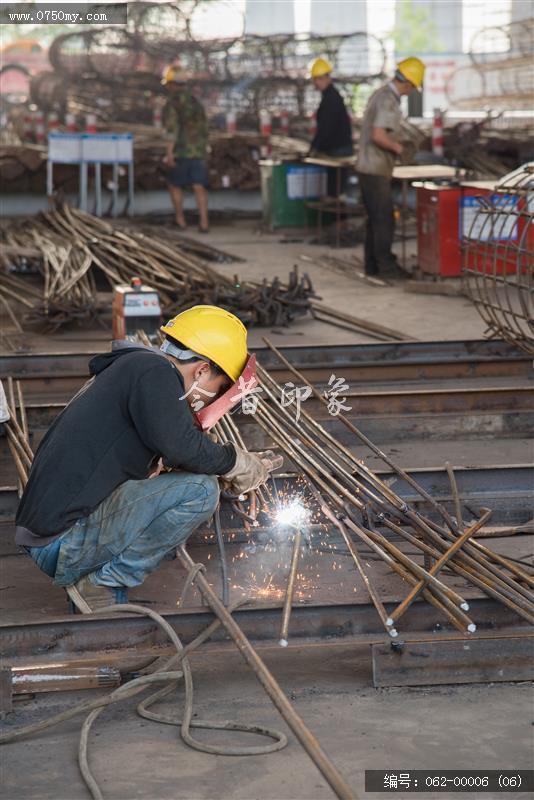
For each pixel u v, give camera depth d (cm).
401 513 605
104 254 1491
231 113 2650
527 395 900
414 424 873
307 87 2733
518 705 479
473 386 988
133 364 521
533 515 704
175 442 509
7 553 671
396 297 1474
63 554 527
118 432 520
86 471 518
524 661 504
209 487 532
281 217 2280
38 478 524
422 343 1045
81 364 985
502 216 1417
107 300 1294
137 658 501
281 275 1689
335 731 455
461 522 653
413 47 3719
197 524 539
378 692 496
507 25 2759
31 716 477
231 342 531
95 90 2783
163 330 540
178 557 601
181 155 2214
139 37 2591
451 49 3659
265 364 1006
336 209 2030
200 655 541
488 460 822
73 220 1792
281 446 678
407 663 500
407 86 1568
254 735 455
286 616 502
